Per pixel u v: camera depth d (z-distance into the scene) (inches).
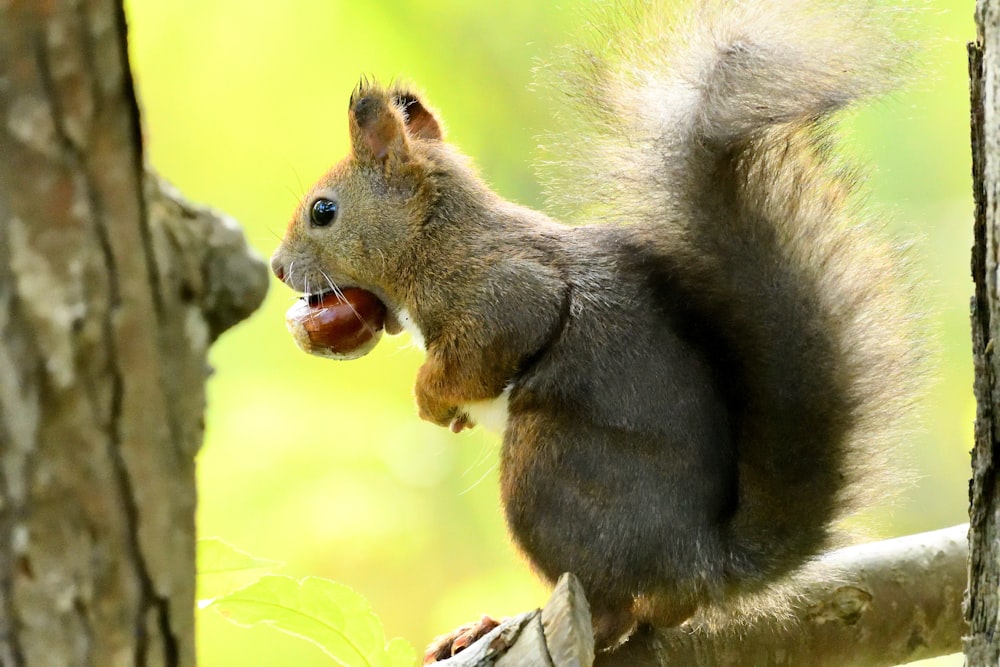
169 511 153.3
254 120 568.7
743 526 268.2
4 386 141.6
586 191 300.7
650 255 299.7
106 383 146.1
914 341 274.7
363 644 248.4
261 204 563.2
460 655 222.5
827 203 280.1
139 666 151.0
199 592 239.6
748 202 279.4
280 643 498.9
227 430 526.3
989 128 198.5
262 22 572.7
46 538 144.6
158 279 151.6
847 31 263.1
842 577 283.3
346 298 348.2
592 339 289.0
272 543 502.3
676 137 284.7
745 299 277.7
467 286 319.0
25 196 140.2
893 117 531.8
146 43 569.9
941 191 538.9
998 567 196.4
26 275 141.1
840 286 276.5
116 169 144.9
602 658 260.8
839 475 268.2
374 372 542.9
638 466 271.6
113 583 148.4
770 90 270.2
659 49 296.2
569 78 304.3
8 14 137.1
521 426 286.5
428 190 338.6
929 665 450.3
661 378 278.8
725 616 268.7
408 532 511.2
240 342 546.6
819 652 276.5
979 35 202.2
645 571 265.7
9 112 138.7
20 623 144.1
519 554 281.6
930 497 545.3
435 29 570.3
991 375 198.4
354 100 347.9
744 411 275.1
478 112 564.4
